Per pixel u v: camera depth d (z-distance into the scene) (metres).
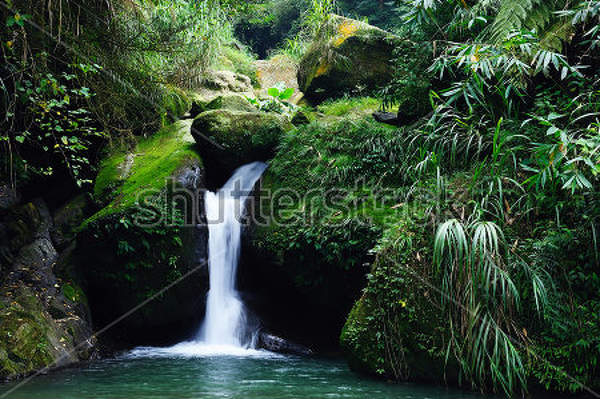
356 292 5.80
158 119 8.30
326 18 9.91
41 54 5.09
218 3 7.93
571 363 3.86
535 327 4.00
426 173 5.42
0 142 6.18
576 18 4.26
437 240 3.94
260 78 13.02
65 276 6.06
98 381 4.35
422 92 6.49
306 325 6.48
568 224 4.25
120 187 6.78
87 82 6.32
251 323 6.50
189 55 8.61
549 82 5.09
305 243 5.82
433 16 5.80
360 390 4.02
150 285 6.10
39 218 6.59
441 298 4.22
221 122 7.25
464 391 3.98
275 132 7.29
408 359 4.30
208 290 6.42
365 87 9.41
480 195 4.64
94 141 7.66
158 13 7.12
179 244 6.09
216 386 4.17
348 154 6.43
